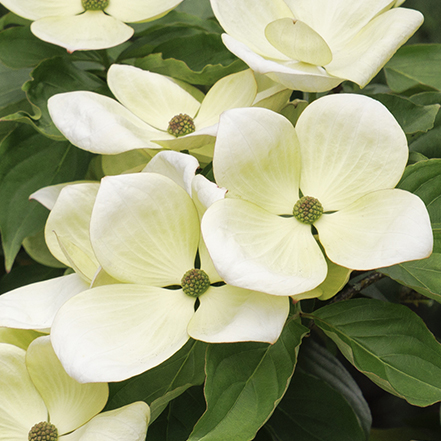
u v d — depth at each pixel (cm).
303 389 101
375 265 90
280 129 93
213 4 99
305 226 94
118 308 92
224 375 92
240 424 90
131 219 92
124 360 90
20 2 102
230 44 96
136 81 101
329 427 99
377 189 94
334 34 100
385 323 94
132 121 99
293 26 95
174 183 93
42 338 91
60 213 97
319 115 94
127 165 101
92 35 101
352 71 96
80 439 90
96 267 96
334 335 94
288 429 100
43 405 93
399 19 96
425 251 89
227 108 100
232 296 92
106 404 93
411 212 91
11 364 92
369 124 93
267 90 99
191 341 95
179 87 102
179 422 97
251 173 94
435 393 92
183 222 93
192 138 96
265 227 93
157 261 93
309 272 92
